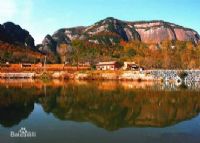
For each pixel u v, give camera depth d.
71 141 33.97
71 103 63.12
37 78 175.00
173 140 34.53
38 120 45.06
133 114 50.59
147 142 33.78
